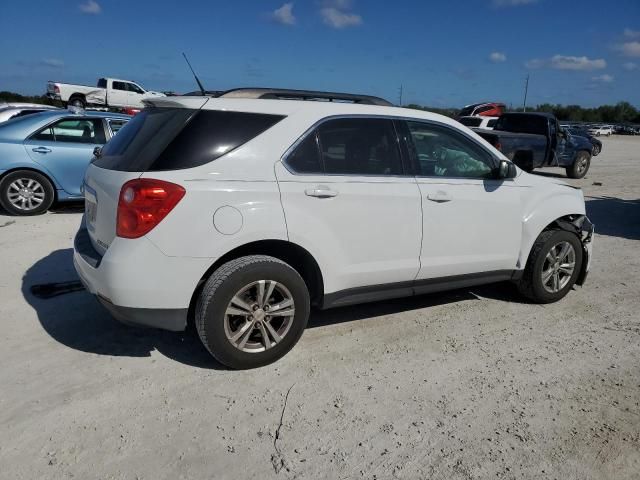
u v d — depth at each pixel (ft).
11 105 45.16
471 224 14.46
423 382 11.73
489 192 14.80
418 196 13.42
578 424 10.36
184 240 10.78
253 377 11.72
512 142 44.78
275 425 10.05
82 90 104.73
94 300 15.67
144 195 10.55
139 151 11.27
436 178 13.97
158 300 10.89
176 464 8.93
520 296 16.99
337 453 9.34
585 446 9.70
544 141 47.26
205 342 11.39
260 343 12.04
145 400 10.73
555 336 14.30
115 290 10.75
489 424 10.27
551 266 16.33
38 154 26.40
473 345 13.62
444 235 14.02
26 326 13.91
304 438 9.71
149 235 10.62
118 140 12.69
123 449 9.25
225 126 11.45
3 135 26.12
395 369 12.27
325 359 12.64
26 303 15.34
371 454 9.34
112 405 10.53
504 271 15.62
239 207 11.13
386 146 13.30
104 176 11.60
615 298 17.33
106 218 11.19
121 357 12.44
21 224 24.76
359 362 12.55
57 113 27.48
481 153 14.92
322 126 12.39
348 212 12.44
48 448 9.22
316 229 12.04
